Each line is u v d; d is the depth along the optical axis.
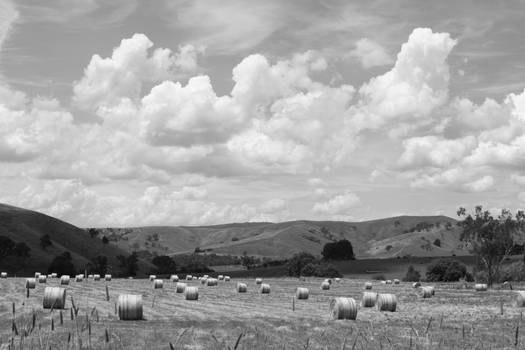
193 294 55.69
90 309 39.69
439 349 20.42
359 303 52.47
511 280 104.62
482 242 94.38
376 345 21.39
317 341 23.77
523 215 93.38
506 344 23.25
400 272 194.00
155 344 22.00
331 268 144.62
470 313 42.16
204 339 24.14
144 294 63.28
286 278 131.88
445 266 127.12
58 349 16.00
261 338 24.72
